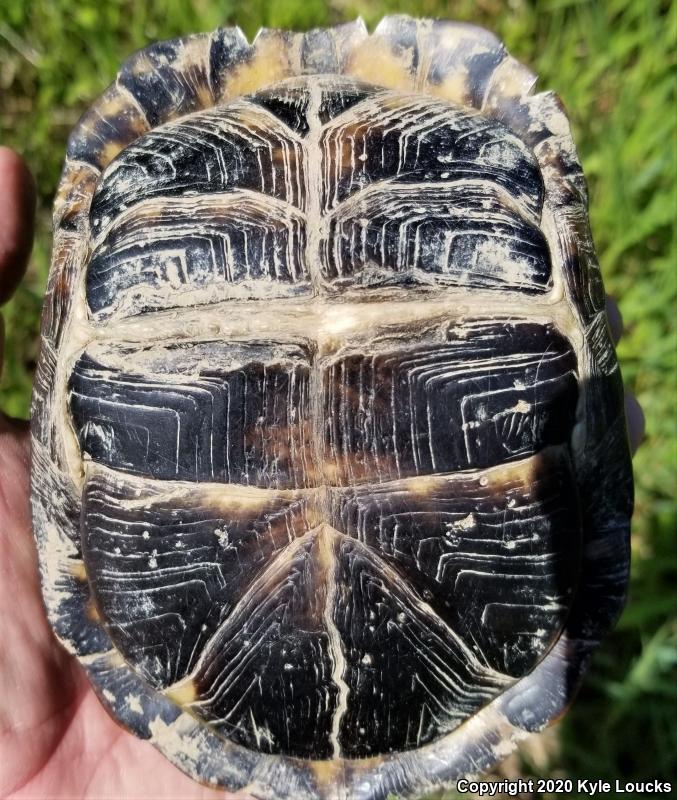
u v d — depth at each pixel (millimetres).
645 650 203
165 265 118
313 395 115
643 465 223
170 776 173
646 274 228
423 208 120
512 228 122
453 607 119
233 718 124
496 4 247
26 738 159
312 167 123
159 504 117
